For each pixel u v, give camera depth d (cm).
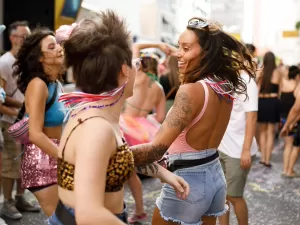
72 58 185
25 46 336
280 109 812
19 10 795
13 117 479
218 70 266
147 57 511
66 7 823
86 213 157
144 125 499
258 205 572
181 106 253
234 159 383
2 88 445
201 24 266
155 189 623
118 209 188
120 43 185
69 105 188
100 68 181
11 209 486
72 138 177
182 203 263
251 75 288
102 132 170
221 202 280
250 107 374
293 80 806
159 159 249
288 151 734
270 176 731
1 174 459
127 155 182
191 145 264
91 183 161
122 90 188
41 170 330
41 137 317
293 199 602
